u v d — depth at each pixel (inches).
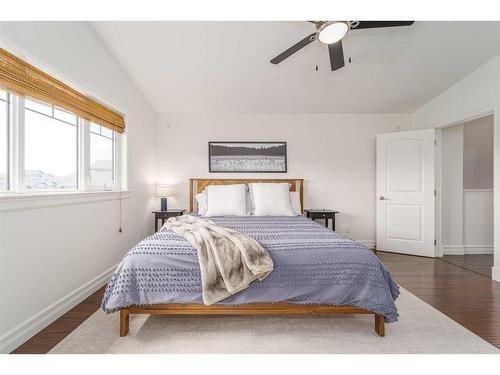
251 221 113.8
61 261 78.0
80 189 96.0
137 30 96.1
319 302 65.9
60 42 77.7
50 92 74.6
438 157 145.8
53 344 62.9
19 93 65.4
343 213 163.2
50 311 72.9
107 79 105.2
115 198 110.3
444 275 115.1
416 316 77.9
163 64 115.6
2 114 66.2
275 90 137.4
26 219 65.4
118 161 121.0
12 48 63.1
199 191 158.9
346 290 65.7
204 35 99.0
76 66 85.4
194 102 148.5
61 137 87.0
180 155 160.7
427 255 144.6
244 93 140.0
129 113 125.0
